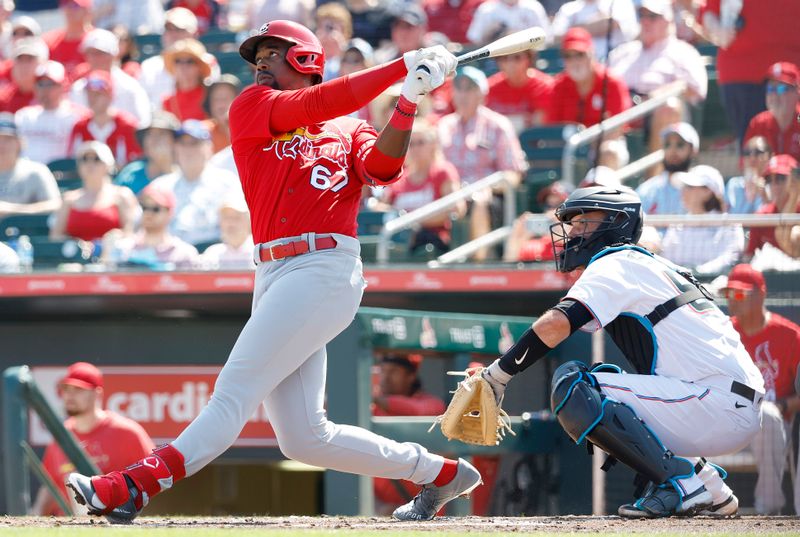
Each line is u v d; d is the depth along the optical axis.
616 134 29.39
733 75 27.41
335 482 24.56
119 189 31.77
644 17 30.94
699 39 31.08
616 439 13.71
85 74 36.34
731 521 13.41
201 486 32.50
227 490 32.69
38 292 29.06
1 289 29.19
